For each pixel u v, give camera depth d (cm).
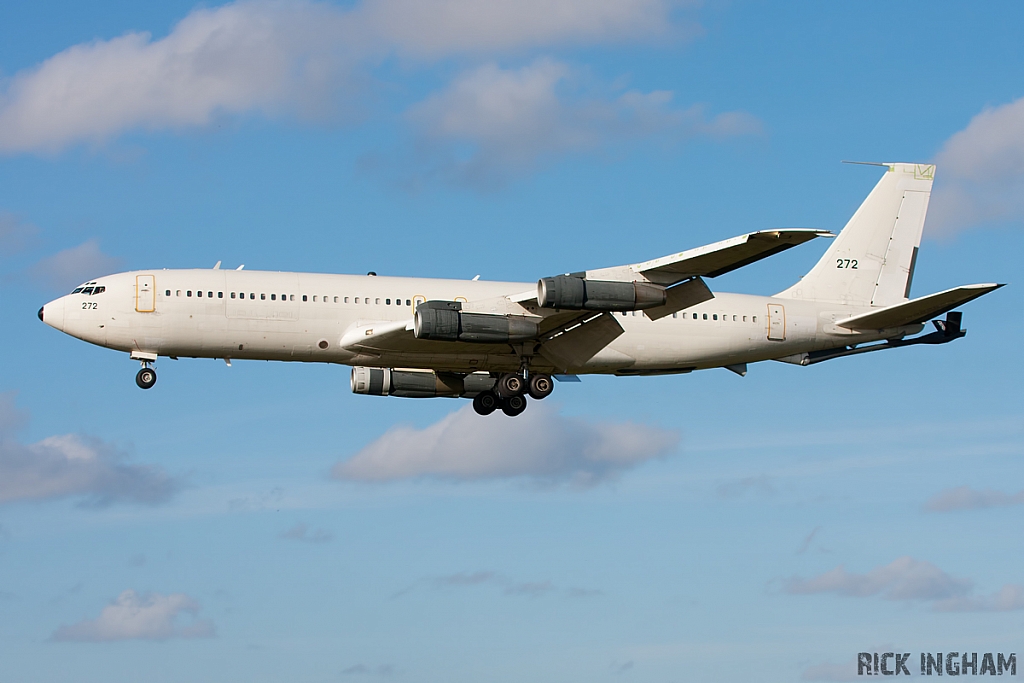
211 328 9831
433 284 10475
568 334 10194
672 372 11188
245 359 10162
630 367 10938
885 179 11888
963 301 10731
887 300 11712
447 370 10531
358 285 10231
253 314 9881
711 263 9381
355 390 11300
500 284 10675
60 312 9750
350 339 9950
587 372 10881
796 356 11488
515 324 9669
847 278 11675
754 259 9338
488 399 11450
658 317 9950
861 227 11788
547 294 9256
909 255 11812
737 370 11488
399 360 10212
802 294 11581
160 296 9788
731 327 10994
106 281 9900
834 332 11288
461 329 9562
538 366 10531
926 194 11912
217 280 9962
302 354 10112
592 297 9325
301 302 9981
